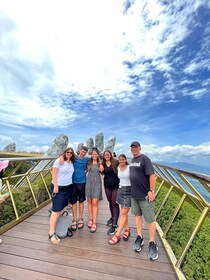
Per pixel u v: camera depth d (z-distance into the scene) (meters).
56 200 3.30
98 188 3.75
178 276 2.30
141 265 2.63
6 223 3.82
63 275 2.36
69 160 3.50
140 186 2.89
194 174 2.18
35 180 6.11
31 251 2.88
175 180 3.50
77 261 2.66
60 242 3.18
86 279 2.31
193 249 2.48
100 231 3.71
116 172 3.67
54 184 3.25
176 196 4.73
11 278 2.28
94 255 2.83
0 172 2.80
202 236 2.54
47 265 2.55
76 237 3.41
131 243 3.25
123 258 2.78
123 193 3.26
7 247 2.96
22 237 3.30
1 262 2.58
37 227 3.74
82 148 3.71
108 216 4.64
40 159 4.72
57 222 3.44
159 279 2.35
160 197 5.12
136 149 2.96
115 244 3.19
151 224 2.89
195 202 3.04
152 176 2.81
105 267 2.55
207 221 3.14
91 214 3.90
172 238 3.21
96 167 3.79
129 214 4.89
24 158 3.95
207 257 2.23
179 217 3.51
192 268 2.32
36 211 4.69
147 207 2.87
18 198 4.38
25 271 2.42
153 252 2.78
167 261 2.74
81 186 3.74
